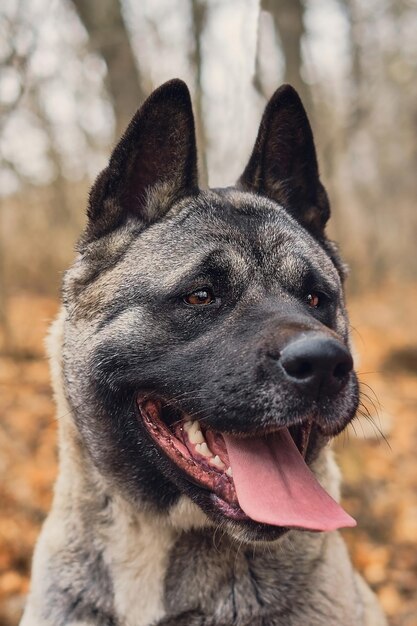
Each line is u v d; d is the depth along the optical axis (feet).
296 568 2.32
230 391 2.19
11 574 3.53
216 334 2.29
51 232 9.24
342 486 4.03
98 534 2.36
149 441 2.35
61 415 2.50
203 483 2.26
